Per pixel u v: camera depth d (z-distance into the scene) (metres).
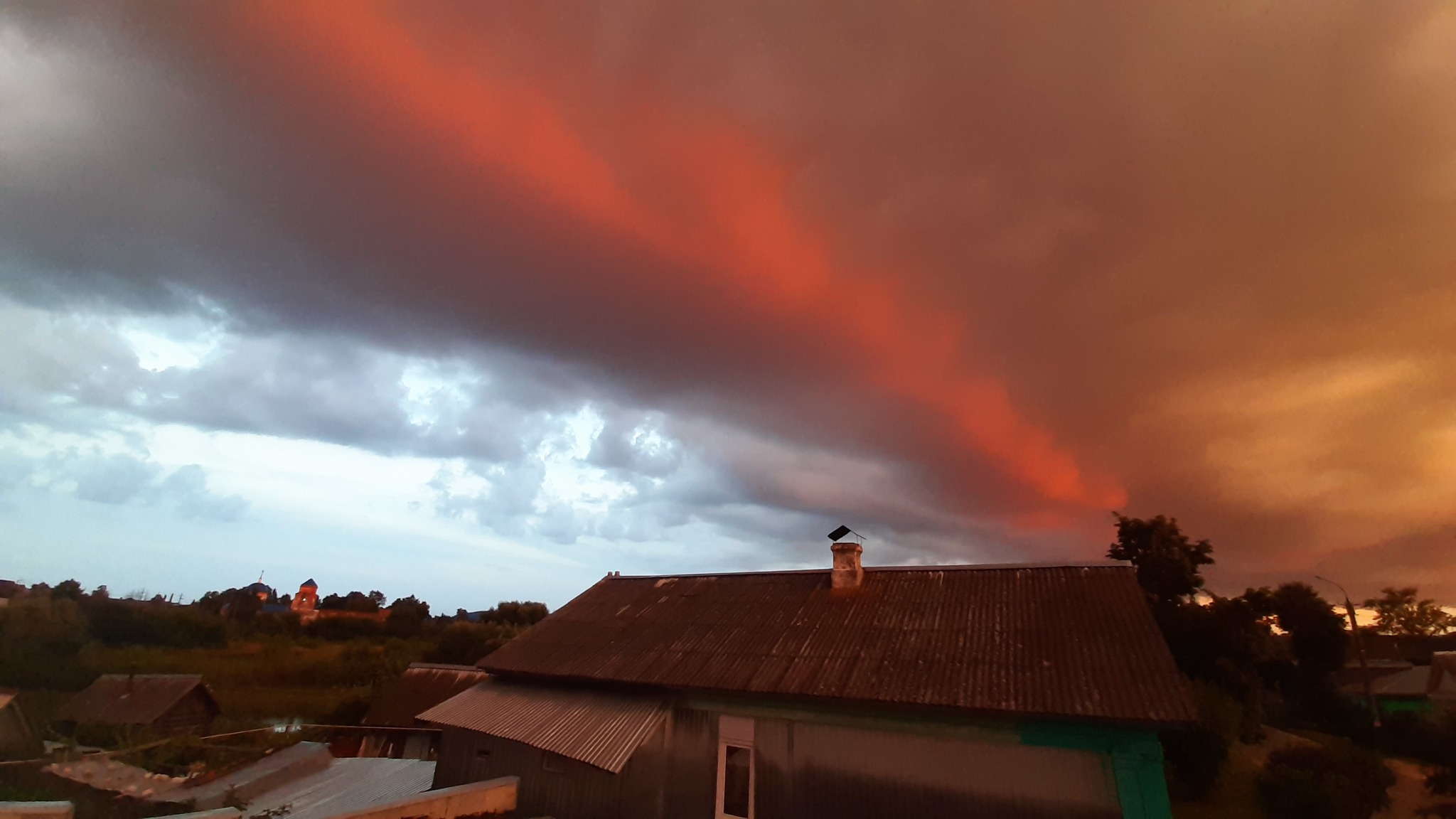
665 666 13.51
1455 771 20.75
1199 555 26.48
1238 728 19.86
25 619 38.59
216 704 33.38
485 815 12.37
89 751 18.84
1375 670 43.81
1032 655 10.63
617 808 12.23
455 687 30.30
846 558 15.22
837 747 10.98
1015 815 9.45
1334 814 17.52
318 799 16.55
